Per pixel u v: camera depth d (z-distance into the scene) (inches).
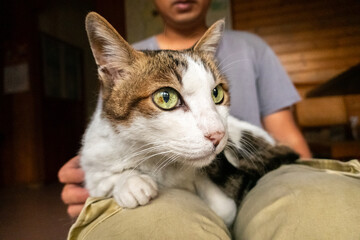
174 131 6.5
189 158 6.5
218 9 33.3
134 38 29.2
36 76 34.1
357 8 34.5
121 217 5.2
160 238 4.6
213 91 7.6
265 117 13.7
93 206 5.6
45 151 35.0
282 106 13.1
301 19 35.4
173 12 12.0
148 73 6.7
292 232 4.7
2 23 34.0
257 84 13.7
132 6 29.0
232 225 7.3
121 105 6.8
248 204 6.2
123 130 6.8
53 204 20.9
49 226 14.4
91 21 7.0
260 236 5.1
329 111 25.0
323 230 4.6
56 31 39.1
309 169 7.0
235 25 36.0
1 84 34.6
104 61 7.4
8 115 34.4
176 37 13.5
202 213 5.5
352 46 35.0
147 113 6.5
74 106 42.7
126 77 7.0
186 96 6.8
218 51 11.7
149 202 5.6
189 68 7.0
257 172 8.2
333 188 5.3
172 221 4.9
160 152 6.8
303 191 5.4
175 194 6.1
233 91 12.4
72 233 5.4
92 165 7.4
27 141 34.1
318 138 26.6
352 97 33.0
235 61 11.8
